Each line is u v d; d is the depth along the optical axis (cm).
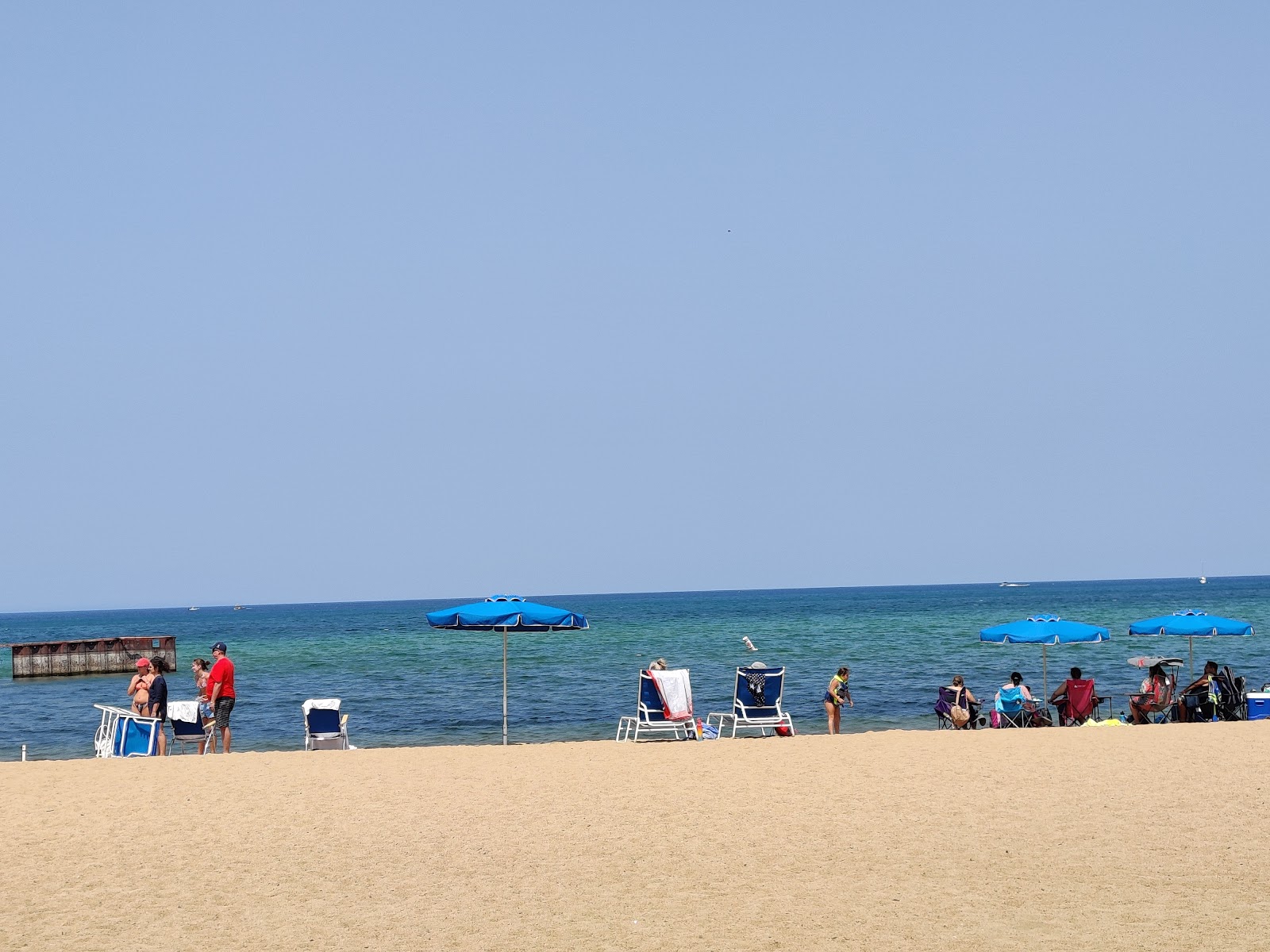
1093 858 925
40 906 826
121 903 833
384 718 2788
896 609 11531
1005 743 1639
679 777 1378
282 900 838
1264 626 6450
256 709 3059
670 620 9438
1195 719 2117
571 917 782
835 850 975
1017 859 927
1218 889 820
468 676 3991
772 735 2000
